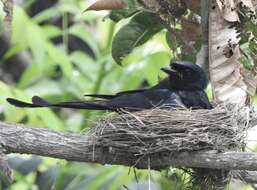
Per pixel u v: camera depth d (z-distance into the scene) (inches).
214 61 432.8
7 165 405.4
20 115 533.0
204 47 445.7
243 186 550.9
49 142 406.3
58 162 507.5
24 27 574.2
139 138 399.9
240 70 431.8
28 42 576.4
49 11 622.2
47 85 615.5
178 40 468.1
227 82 431.5
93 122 410.0
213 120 406.3
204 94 459.5
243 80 432.1
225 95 430.0
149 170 400.8
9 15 409.1
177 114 410.0
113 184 505.7
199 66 461.4
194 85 460.4
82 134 410.9
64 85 616.1
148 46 577.3
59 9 623.5
